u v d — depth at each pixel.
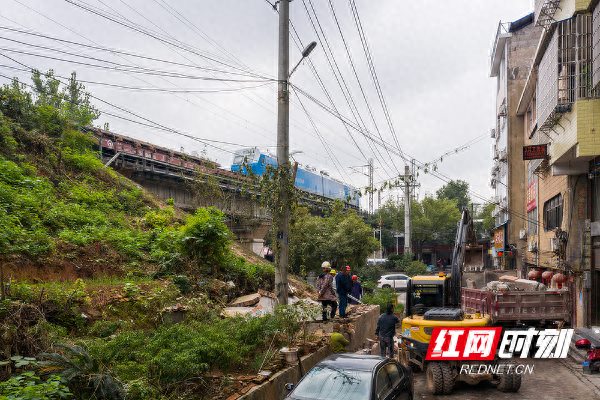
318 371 7.58
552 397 10.35
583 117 13.53
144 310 10.02
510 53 36.44
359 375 7.37
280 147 13.19
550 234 23.31
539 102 17.56
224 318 11.34
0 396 4.90
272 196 13.09
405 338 12.03
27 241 10.96
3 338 6.26
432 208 76.56
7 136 16.53
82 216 14.66
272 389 8.12
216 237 14.59
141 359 7.22
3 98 19.20
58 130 20.73
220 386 7.43
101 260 12.38
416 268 43.62
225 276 15.32
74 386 5.92
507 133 36.47
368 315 16.64
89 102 23.08
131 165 27.98
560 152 15.93
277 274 13.03
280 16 13.20
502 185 41.66
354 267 32.44
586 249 17.52
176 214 21.27
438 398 10.51
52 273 10.73
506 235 38.09
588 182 17.95
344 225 31.28
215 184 30.48
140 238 15.04
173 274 13.35
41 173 16.75
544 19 15.36
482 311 15.49
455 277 16.19
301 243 30.09
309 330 12.63
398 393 7.91
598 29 12.63
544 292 14.45
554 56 14.83
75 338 7.96
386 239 77.75
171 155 33.44
